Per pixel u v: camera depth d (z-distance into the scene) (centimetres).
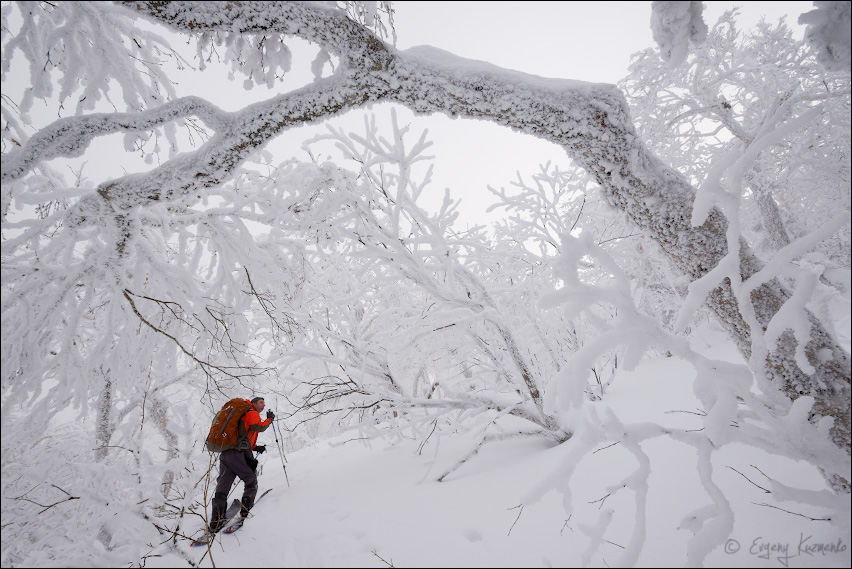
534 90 228
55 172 453
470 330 486
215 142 255
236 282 426
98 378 342
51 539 301
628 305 204
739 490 255
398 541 282
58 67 344
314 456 621
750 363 211
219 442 359
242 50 285
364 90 246
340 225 459
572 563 228
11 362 285
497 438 431
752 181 540
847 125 421
